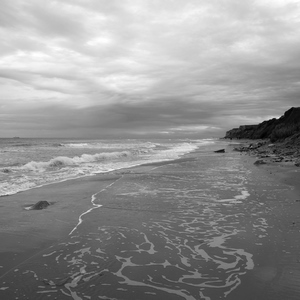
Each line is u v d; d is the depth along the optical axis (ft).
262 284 12.07
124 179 43.01
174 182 39.63
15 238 17.81
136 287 12.01
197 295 11.34
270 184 35.94
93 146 171.63
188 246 16.39
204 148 159.12
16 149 119.85
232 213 23.03
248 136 422.82
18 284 12.28
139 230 19.27
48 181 41.09
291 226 19.36
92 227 19.97
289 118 270.87
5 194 31.19
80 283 12.37
